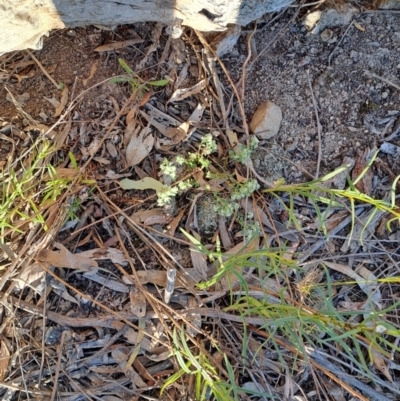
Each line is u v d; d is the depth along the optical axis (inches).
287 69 16.4
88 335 15.6
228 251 16.0
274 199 16.3
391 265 16.3
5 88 16.2
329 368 15.7
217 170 16.0
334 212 16.4
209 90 16.2
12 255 14.9
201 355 15.0
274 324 13.8
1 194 15.9
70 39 16.1
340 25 16.3
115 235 15.9
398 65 16.3
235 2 13.9
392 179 16.5
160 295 15.6
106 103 16.1
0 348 15.4
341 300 16.3
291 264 13.9
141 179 16.0
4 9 13.1
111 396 15.5
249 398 15.4
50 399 15.2
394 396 15.8
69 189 15.3
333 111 16.4
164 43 16.2
